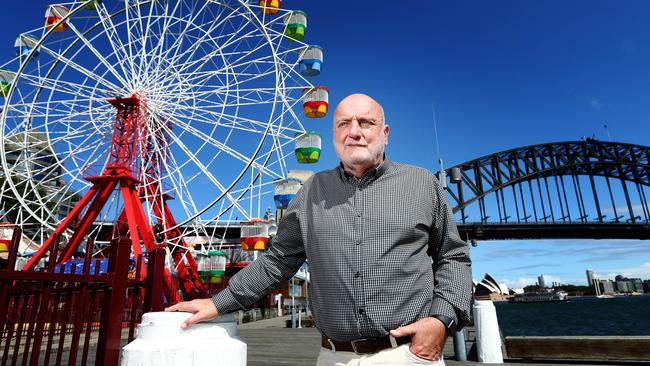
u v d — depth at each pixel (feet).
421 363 6.31
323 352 7.23
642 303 479.82
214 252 70.49
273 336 46.24
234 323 6.14
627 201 279.49
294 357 28.91
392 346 6.49
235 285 6.73
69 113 64.85
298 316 66.13
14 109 60.90
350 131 7.45
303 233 7.75
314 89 71.05
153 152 65.87
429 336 6.30
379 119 7.75
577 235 275.39
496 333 22.66
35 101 64.80
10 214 80.94
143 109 64.34
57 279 10.75
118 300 11.14
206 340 5.32
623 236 277.44
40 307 10.54
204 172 61.00
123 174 60.54
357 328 6.63
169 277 64.08
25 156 63.21
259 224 67.82
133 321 13.41
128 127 62.69
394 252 6.85
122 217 67.97
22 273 10.28
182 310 6.07
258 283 7.16
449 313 6.55
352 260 6.91
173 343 4.99
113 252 12.10
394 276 6.73
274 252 7.86
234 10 65.67
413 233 7.01
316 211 7.66
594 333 153.69
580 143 311.06
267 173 62.85
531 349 21.76
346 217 7.25
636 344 19.76
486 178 277.23
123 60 66.08
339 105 8.04
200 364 4.94
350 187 7.57
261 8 69.67
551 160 299.79
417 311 6.70
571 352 20.98
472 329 40.04
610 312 305.53
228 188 56.44
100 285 11.37
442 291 6.89
